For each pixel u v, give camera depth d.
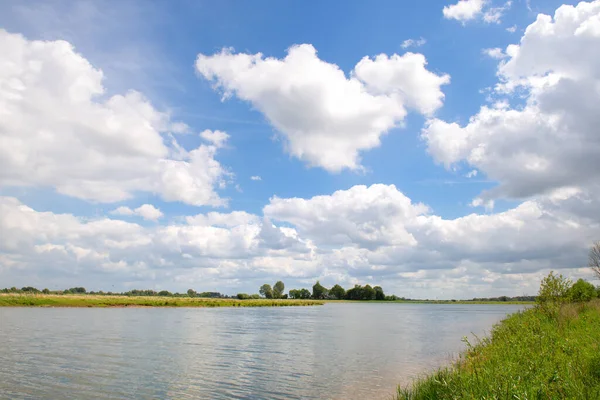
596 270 51.22
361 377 26.78
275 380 25.84
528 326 23.78
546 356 15.30
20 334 46.81
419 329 65.88
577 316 30.17
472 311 160.50
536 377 12.37
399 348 41.53
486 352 20.92
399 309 181.50
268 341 47.22
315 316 103.62
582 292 43.06
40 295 129.62
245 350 39.44
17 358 31.56
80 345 39.09
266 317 94.38
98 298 138.12
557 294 29.84
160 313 96.69
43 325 57.88
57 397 21.06
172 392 22.67
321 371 28.89
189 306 141.12
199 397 21.75
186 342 44.25
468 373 15.45
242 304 162.38
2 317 71.25
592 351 15.49
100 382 24.50
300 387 23.98
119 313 90.62
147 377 26.17
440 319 97.00
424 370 29.06
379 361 33.22
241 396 22.02
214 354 36.44
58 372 26.89
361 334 56.81
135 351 36.62
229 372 28.36
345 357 35.38
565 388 11.59
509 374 12.85
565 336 20.91
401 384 24.61
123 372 27.47
